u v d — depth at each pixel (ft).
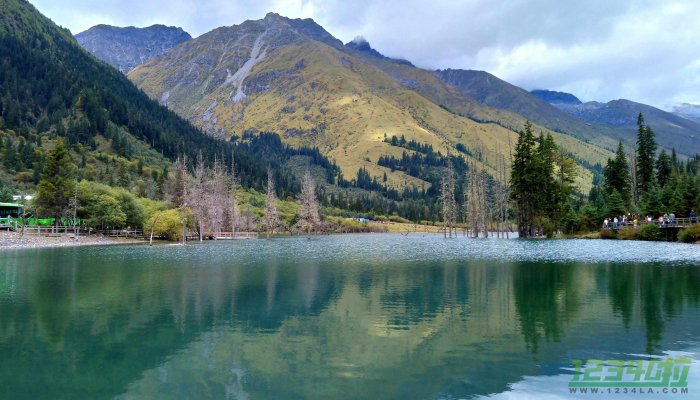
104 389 49.88
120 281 126.21
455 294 102.89
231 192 495.82
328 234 599.57
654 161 395.34
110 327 75.00
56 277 134.41
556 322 75.61
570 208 353.51
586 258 175.11
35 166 522.88
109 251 245.45
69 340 67.77
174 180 490.49
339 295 102.78
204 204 404.57
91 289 112.37
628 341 64.39
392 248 276.21
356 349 62.34
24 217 347.15
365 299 97.71
